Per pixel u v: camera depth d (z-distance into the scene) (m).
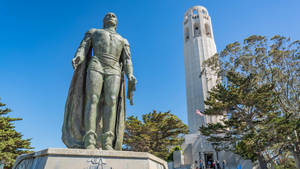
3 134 20.22
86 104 3.97
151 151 27.41
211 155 34.62
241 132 21.34
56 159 2.82
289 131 17.44
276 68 22.52
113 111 4.07
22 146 21.42
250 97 19.38
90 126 3.77
